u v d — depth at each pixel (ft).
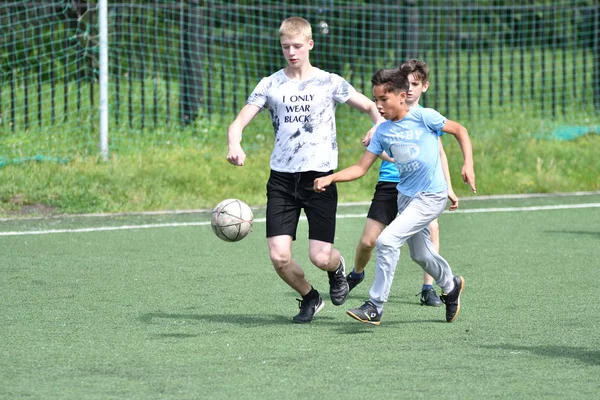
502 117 173.47
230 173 140.26
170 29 186.19
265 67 195.72
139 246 101.60
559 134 167.84
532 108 183.01
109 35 174.40
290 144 67.72
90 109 150.20
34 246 101.09
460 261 93.71
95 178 130.93
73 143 144.77
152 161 139.54
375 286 65.46
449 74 202.90
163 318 69.87
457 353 59.47
